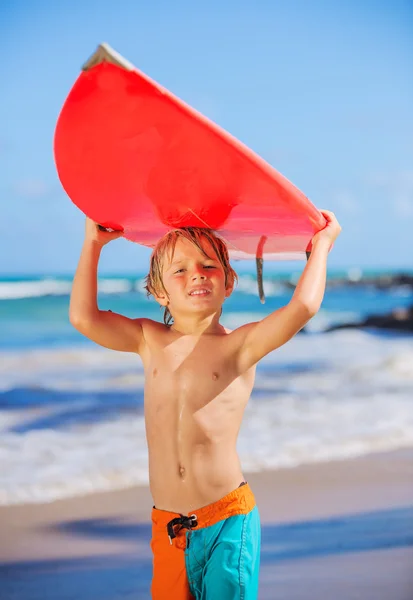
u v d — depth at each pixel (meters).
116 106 2.05
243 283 26.81
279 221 2.56
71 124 2.15
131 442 6.69
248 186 2.33
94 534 4.48
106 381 9.95
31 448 6.46
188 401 2.50
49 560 4.07
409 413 7.91
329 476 5.59
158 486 2.52
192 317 2.61
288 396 8.93
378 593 3.57
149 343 2.68
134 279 27.61
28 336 14.16
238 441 6.65
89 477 5.59
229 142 2.16
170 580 2.44
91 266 2.71
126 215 2.62
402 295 26.30
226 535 2.40
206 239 2.63
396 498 5.05
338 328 17.09
